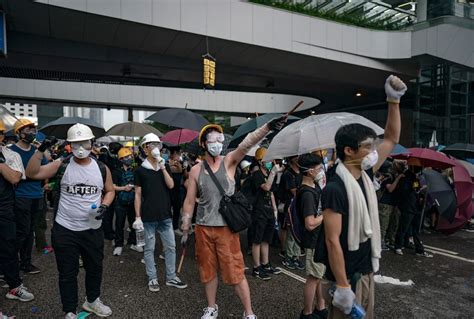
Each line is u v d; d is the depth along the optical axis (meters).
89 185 3.27
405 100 20.94
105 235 6.49
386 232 6.38
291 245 4.95
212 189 3.21
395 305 3.94
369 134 2.08
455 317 3.67
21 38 12.37
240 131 5.46
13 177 3.51
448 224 6.33
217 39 12.69
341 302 1.97
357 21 15.79
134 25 11.31
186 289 4.25
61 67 15.45
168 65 15.13
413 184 5.81
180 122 6.39
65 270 3.20
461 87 17.20
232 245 3.23
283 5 14.00
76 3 10.14
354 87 20.53
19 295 3.82
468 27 15.89
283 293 4.18
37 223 5.58
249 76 18.34
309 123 3.90
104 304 3.82
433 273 5.01
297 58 14.90
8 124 4.87
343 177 2.07
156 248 6.02
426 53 15.59
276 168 4.55
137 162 6.17
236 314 3.62
